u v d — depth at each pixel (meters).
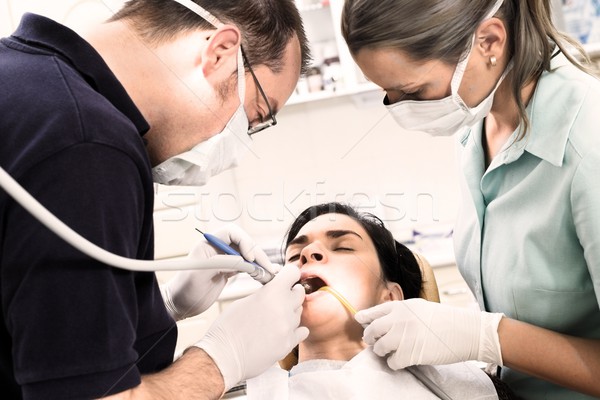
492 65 0.94
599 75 1.05
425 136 0.98
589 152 0.92
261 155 0.92
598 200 0.91
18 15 1.49
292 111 0.91
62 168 0.68
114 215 0.70
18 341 0.67
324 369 1.15
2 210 0.68
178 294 1.09
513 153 1.02
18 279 0.68
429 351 1.03
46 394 0.67
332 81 0.93
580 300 1.00
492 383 1.15
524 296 1.04
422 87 0.92
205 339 0.93
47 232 0.67
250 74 0.90
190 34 0.87
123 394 0.71
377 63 0.90
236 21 0.88
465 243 1.11
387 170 0.95
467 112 0.97
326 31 0.95
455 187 1.06
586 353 0.98
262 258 0.96
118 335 0.70
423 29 0.86
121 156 0.72
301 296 1.01
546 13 1.00
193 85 0.88
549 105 0.98
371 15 0.87
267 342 0.94
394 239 1.04
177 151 0.91
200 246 0.94
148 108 0.89
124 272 0.74
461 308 1.05
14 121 0.71
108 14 0.93
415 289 1.10
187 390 0.82
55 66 0.76
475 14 0.88
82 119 0.70
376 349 1.08
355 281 1.07
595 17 2.36
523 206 1.03
